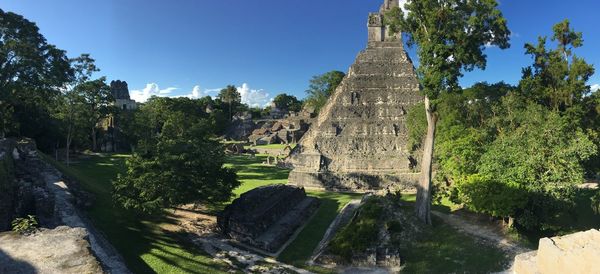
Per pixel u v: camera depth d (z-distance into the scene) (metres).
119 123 70.56
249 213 27.06
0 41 35.22
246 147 88.31
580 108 37.06
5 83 35.66
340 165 46.19
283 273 21.70
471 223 29.69
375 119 48.22
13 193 20.05
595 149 27.06
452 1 25.95
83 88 48.19
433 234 27.12
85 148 63.75
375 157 45.88
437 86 26.53
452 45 25.77
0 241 12.32
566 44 38.56
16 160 26.64
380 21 52.31
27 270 10.73
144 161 24.39
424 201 28.80
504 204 25.66
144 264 19.86
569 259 12.98
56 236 12.80
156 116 71.06
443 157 33.94
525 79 39.41
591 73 36.84
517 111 32.62
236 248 24.45
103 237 20.78
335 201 38.31
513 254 23.64
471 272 21.97
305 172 45.12
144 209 22.94
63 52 40.00
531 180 26.14
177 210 29.66
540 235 27.48
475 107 36.91
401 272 22.31
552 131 27.86
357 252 23.36
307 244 26.22
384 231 25.27
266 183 44.91
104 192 30.02
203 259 21.84
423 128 43.09
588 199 35.66
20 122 44.97
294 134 100.06
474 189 27.92
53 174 27.44
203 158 25.56
